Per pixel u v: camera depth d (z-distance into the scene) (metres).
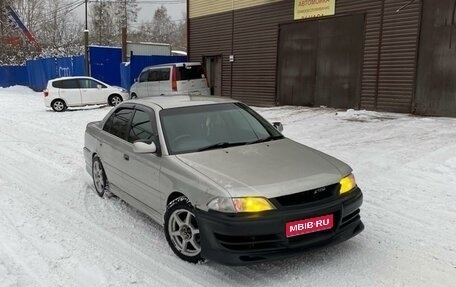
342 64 13.84
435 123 10.31
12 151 9.83
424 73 11.66
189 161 4.33
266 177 3.93
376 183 6.40
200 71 18.31
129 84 22.84
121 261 4.24
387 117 11.73
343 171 4.25
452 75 11.08
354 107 13.57
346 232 4.07
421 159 7.34
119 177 5.57
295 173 4.02
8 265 4.18
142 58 22.91
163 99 5.58
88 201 6.11
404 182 6.37
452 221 4.99
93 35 60.97
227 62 18.95
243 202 3.68
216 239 3.78
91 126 6.73
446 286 3.65
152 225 5.17
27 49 42.59
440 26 11.20
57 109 18.88
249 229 3.64
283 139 5.11
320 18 14.38
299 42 15.37
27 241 4.73
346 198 4.06
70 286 3.78
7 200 6.15
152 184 4.69
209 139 4.83
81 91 19.33
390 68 12.45
